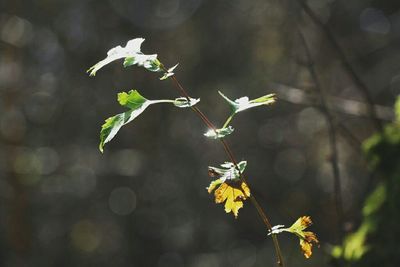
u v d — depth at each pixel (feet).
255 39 44.14
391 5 46.65
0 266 37.47
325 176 35.45
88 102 45.19
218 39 46.32
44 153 42.50
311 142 39.42
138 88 45.14
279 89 13.42
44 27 45.14
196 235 44.55
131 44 5.95
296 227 6.28
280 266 6.24
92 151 45.03
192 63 46.32
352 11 45.62
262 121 44.75
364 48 45.55
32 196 41.29
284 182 42.63
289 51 20.47
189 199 45.16
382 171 11.40
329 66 29.22
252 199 6.19
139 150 45.55
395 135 11.59
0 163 38.40
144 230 45.14
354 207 16.85
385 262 10.34
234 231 43.60
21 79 42.83
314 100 12.64
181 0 47.75
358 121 25.16
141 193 45.37
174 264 44.37
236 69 45.50
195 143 45.60
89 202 44.42
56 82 45.32
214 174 6.11
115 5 46.65
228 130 5.91
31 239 38.50
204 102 45.32
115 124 5.77
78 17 46.03
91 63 45.60
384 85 44.01
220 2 46.93
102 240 44.37
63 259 42.68
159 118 45.50
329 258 10.93
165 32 47.16
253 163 44.19
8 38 42.27
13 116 39.83
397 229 10.51
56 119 44.86
